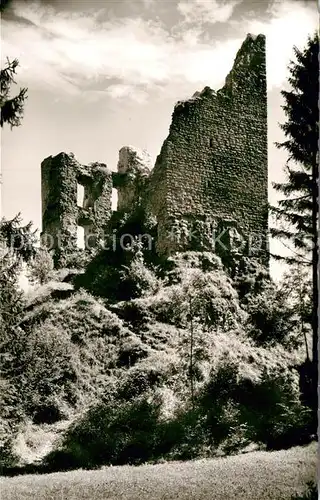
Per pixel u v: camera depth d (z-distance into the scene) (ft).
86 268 87.86
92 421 56.65
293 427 54.75
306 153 67.92
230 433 54.90
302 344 71.61
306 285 70.79
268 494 38.14
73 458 51.85
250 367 67.62
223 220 89.61
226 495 38.24
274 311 74.79
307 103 67.97
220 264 86.12
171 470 45.32
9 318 63.67
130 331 74.08
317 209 65.67
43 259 83.87
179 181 88.79
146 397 60.39
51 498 39.22
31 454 52.85
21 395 59.98
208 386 62.80
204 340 71.82
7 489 41.52
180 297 79.15
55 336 68.03
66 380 63.16
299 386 62.28
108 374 66.54
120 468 48.16
